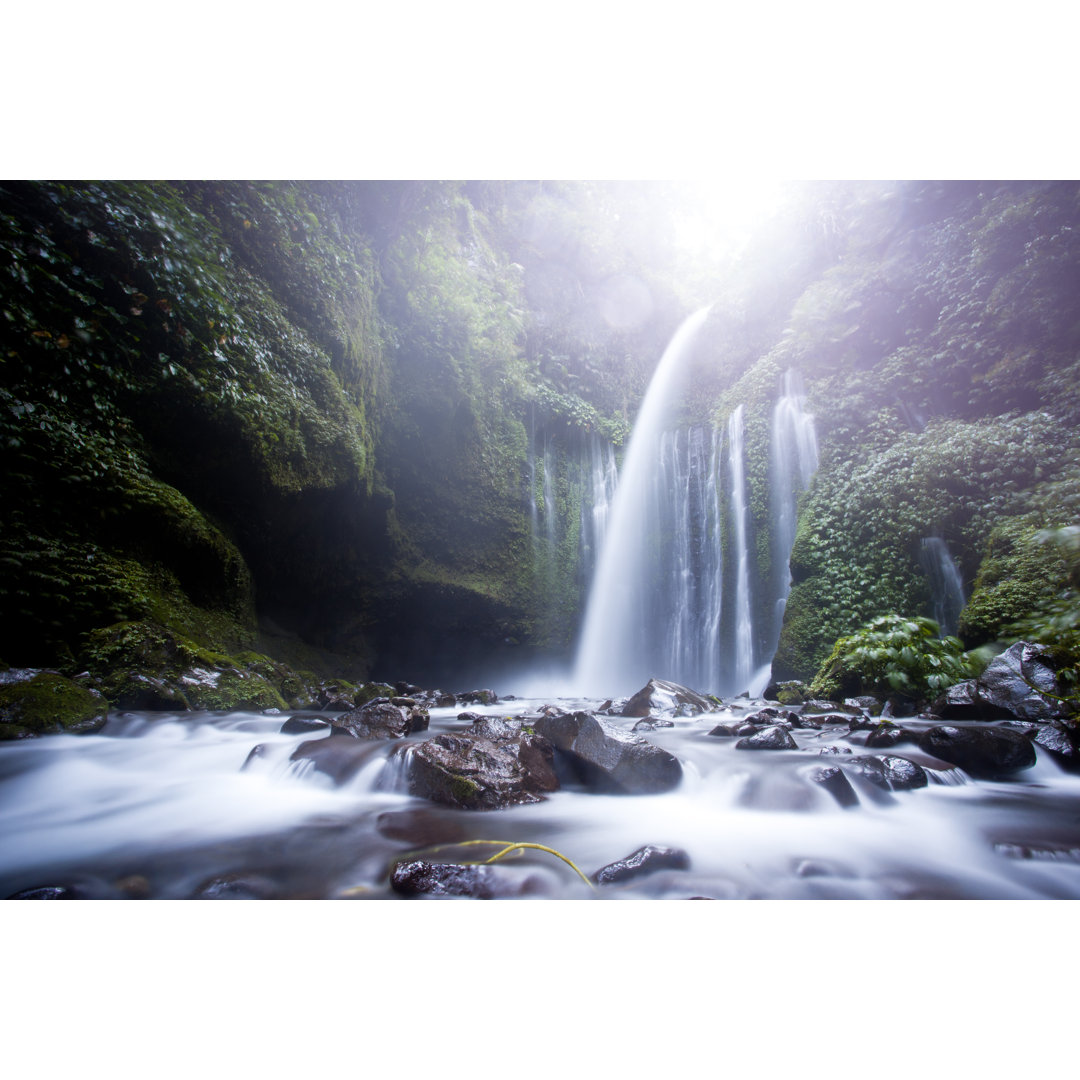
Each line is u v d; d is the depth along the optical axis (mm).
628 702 6957
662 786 3496
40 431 5879
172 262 7078
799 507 11539
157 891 2336
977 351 10508
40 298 6051
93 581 5984
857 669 7320
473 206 15039
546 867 2416
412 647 11953
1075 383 9023
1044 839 2855
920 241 12242
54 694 4758
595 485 15008
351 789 3572
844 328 12938
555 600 13375
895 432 10836
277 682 7152
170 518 6789
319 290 9195
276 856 2617
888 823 3051
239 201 8375
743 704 8469
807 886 2354
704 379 16250
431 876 2266
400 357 11500
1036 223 10242
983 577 7879
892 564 9344
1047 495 8078
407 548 11664
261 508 8297
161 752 4305
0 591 5406
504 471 13094
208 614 7410
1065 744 4223
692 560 14109
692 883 2340
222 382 7441
